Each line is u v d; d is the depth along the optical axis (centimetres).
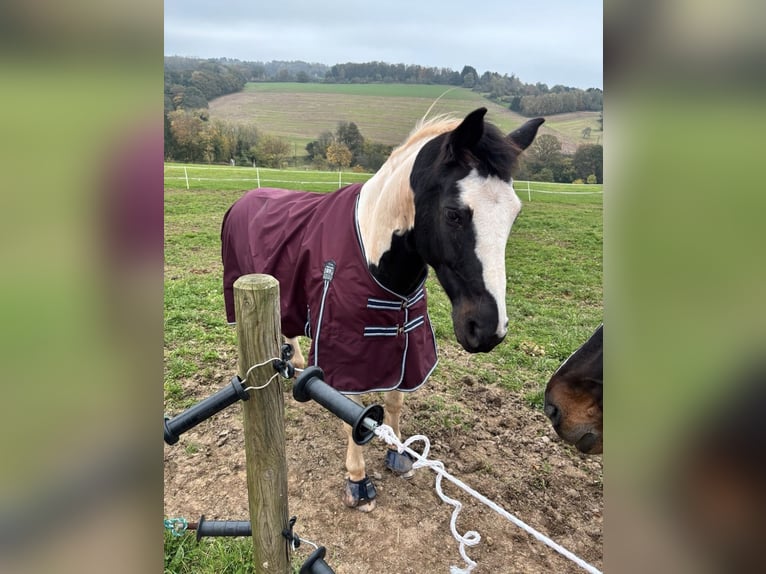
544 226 1074
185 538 223
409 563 226
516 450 306
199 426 310
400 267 225
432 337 267
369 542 236
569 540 244
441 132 220
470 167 193
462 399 360
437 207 203
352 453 251
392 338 230
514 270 736
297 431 313
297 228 259
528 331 498
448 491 270
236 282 131
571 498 271
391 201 220
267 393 136
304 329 258
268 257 263
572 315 550
